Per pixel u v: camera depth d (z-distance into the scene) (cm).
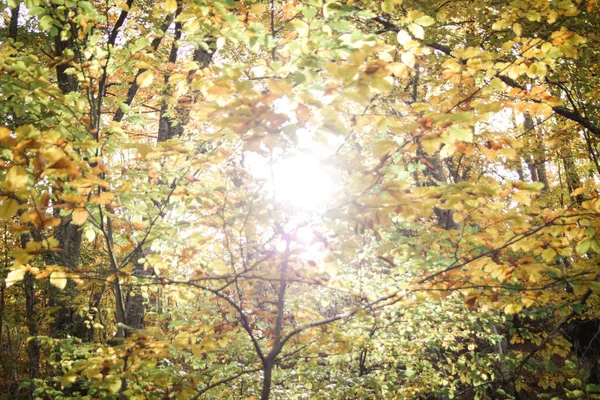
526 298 299
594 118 721
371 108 297
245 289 324
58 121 302
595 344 561
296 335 326
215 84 205
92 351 427
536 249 277
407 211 235
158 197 322
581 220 256
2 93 278
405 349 605
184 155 268
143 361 269
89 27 304
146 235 308
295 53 235
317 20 230
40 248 227
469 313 587
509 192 256
